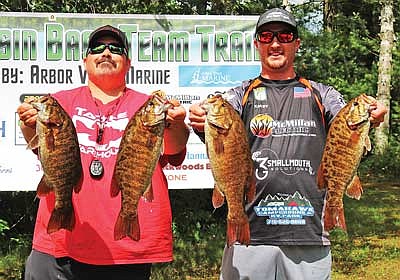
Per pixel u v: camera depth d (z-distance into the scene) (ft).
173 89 25.71
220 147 12.03
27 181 25.16
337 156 12.58
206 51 25.80
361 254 30.99
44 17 25.17
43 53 25.22
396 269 28.27
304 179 13.97
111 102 13.70
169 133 12.89
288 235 13.98
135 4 30.40
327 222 12.78
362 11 65.82
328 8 53.47
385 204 46.37
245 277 14.21
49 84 25.26
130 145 11.94
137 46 25.55
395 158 60.64
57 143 11.94
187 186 25.53
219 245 29.86
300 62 34.86
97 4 29.94
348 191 12.71
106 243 13.03
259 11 31.48
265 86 14.42
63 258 13.37
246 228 12.49
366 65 66.49
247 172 12.38
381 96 59.98
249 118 14.24
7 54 25.05
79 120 13.44
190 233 30.83
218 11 30.71
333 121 12.71
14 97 25.09
